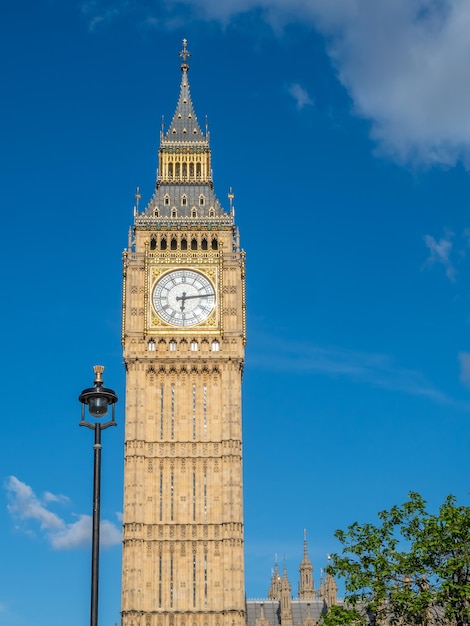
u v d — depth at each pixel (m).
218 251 138.62
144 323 135.62
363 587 79.25
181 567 127.56
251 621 146.12
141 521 128.62
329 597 148.00
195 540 128.50
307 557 162.38
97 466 56.47
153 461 131.38
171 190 144.38
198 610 126.00
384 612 80.06
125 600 125.88
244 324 137.00
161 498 130.12
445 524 77.81
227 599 125.88
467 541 77.31
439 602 77.81
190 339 135.50
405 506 80.19
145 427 132.50
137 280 137.88
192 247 139.62
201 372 134.88
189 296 137.00
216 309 136.50
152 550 128.12
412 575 83.31
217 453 132.00
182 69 155.12
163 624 125.56
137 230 139.88
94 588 54.22
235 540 128.12
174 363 134.75
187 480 130.75
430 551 77.94
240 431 132.88
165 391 134.12
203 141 148.00
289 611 143.62
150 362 134.75
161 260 138.00
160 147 147.12
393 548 79.81
